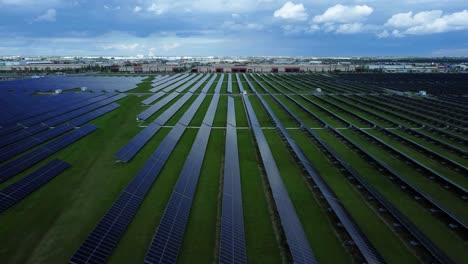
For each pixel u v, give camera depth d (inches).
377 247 708.7
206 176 1077.1
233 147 1322.6
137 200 875.4
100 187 986.1
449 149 1443.2
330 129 1722.4
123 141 1465.3
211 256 674.2
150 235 740.7
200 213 840.3
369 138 1574.8
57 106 2159.2
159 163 1146.7
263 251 689.6
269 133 1636.3
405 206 901.8
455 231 777.6
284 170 1143.0
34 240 715.4
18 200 879.1
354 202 915.4
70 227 768.9
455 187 1008.9
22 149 1298.0
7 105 2169.0
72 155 1268.5
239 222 766.5
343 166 1151.6
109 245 674.2
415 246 709.9
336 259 665.6
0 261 645.3
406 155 1283.2
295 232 714.8
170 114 1998.0
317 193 962.1
